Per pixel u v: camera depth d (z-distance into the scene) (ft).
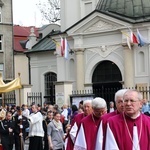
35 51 159.63
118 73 130.31
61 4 154.30
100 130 27.73
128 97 24.20
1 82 90.43
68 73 139.23
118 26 127.13
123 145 24.18
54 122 56.08
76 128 38.93
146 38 124.88
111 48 130.11
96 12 130.00
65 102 113.39
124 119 24.54
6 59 189.98
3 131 71.82
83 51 135.44
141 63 126.00
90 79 134.72
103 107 34.14
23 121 77.82
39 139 68.90
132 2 133.80
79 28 134.41
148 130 24.43
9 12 190.80
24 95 127.24
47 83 158.20
